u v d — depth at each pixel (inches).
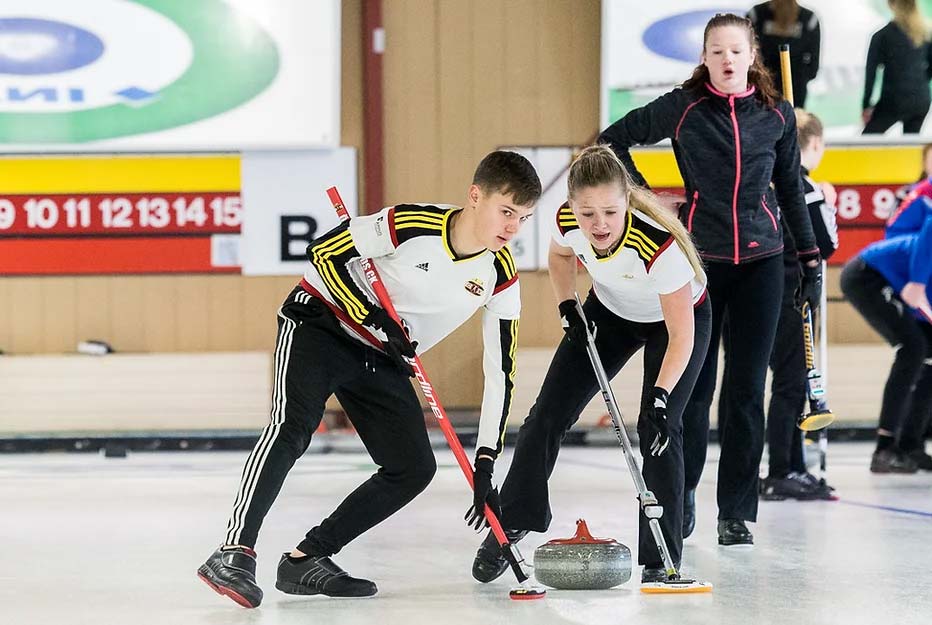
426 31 1117.1
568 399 452.1
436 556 510.3
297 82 1096.8
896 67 1101.7
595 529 589.0
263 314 1117.1
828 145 1124.5
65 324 1112.2
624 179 408.8
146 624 373.7
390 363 413.7
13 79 1083.3
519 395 1072.8
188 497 737.0
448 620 373.7
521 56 1124.5
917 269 831.7
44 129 1090.7
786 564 486.3
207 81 1094.4
